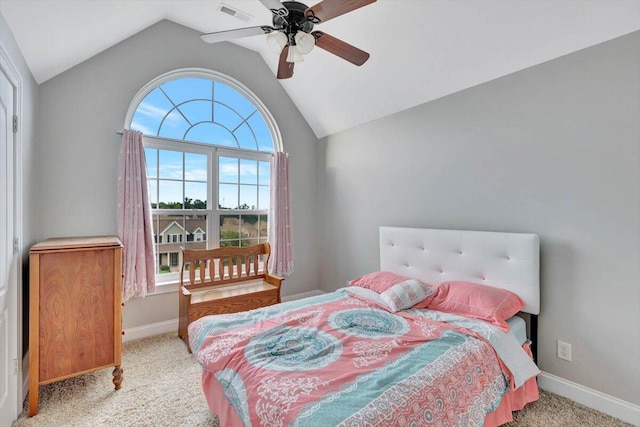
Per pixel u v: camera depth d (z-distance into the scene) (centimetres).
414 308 230
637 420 175
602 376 188
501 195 233
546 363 211
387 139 323
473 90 249
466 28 218
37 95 237
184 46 313
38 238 241
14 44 176
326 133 399
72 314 193
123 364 242
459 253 249
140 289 274
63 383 214
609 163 184
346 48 195
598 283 189
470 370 153
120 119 280
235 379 144
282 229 368
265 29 184
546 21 191
